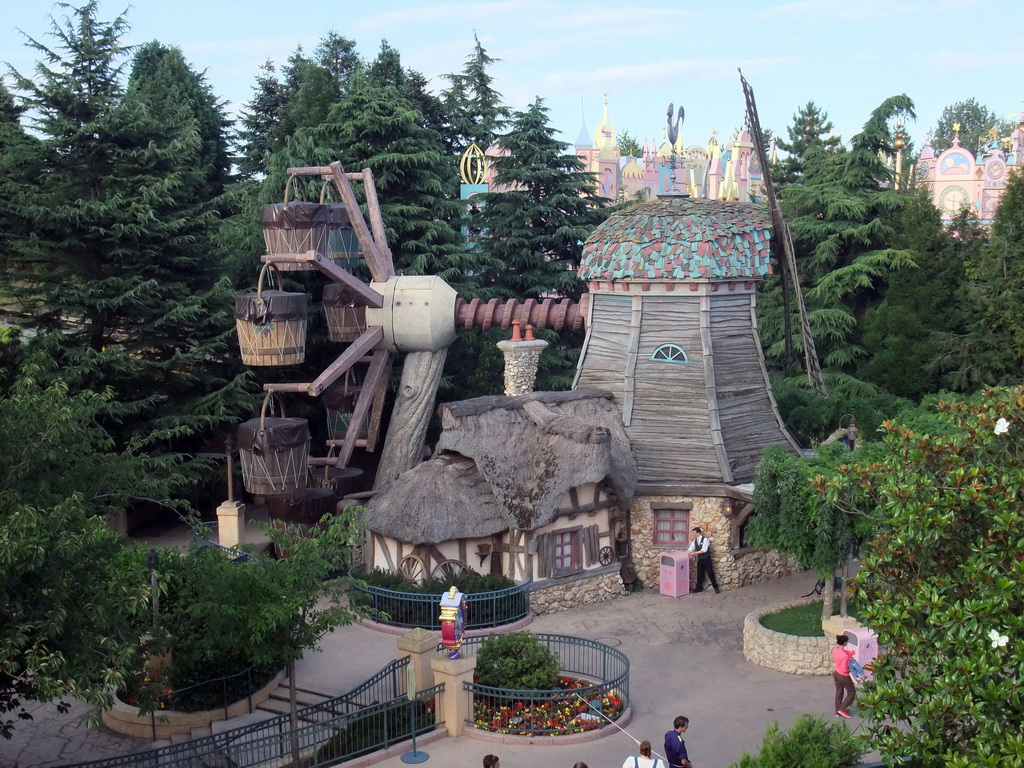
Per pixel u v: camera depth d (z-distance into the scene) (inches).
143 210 1390.3
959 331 1796.3
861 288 1909.4
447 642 903.1
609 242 1366.9
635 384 1348.4
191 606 882.8
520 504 1163.9
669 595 1259.8
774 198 1364.4
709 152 2524.6
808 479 962.1
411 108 1734.7
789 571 1349.7
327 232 1342.3
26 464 732.0
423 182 1696.6
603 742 860.6
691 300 1330.0
